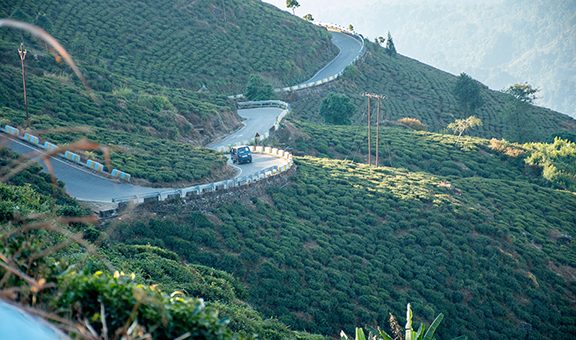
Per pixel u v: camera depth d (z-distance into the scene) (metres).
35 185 48.84
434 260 64.25
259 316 42.34
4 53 88.31
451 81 168.62
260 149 84.19
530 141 141.75
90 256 27.98
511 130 144.88
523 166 102.81
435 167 97.44
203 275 45.03
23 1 127.75
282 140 96.62
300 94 134.38
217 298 40.59
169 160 67.88
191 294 39.41
